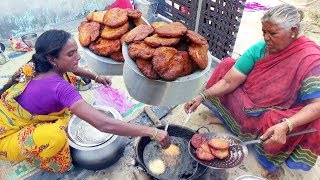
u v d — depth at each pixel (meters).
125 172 2.21
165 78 1.59
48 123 1.94
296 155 2.10
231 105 2.36
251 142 2.03
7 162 2.24
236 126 2.41
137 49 1.67
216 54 3.25
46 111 1.90
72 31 3.76
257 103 2.14
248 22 4.39
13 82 1.88
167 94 1.70
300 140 2.02
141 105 2.75
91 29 2.04
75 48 1.78
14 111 1.89
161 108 2.75
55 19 3.80
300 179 2.26
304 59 1.86
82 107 1.74
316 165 2.38
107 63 1.99
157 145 2.10
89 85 2.84
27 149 1.90
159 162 2.01
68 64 1.79
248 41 3.93
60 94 1.76
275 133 1.86
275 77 2.01
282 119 1.91
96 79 2.46
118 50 1.96
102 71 2.07
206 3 3.04
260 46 2.10
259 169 2.29
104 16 2.07
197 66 1.72
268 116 2.05
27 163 2.24
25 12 3.51
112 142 2.10
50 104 1.84
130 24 2.06
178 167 1.99
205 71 1.71
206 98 2.32
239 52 3.71
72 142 2.09
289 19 1.74
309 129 1.94
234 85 2.26
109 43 1.96
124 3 2.88
